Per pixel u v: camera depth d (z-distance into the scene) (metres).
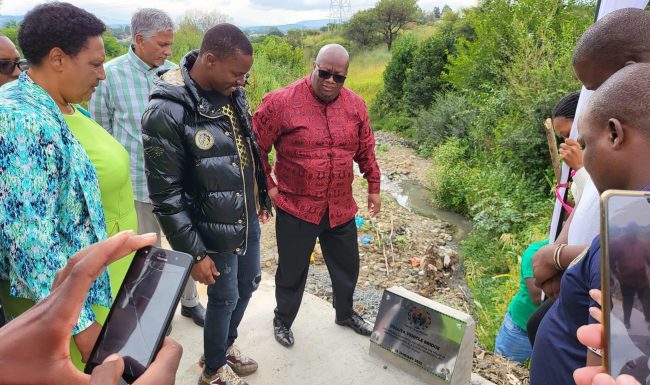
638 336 0.84
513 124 8.27
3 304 1.73
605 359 0.84
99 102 2.98
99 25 1.74
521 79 8.88
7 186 1.44
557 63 8.18
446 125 11.72
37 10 1.64
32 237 1.46
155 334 1.00
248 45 2.05
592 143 1.16
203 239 2.19
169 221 2.06
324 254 3.03
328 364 2.80
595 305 1.12
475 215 7.34
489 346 3.75
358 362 2.81
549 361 1.38
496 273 5.90
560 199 2.66
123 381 0.98
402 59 16.09
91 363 1.00
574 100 2.70
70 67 1.69
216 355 2.45
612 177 1.14
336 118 2.75
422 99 14.55
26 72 1.72
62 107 1.79
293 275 2.87
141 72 3.00
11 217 1.45
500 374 2.81
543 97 7.59
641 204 0.85
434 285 5.33
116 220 2.02
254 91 11.44
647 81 1.08
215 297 2.32
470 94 11.73
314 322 3.19
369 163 3.17
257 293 3.52
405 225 7.27
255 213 2.52
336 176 2.77
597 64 1.70
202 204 2.15
